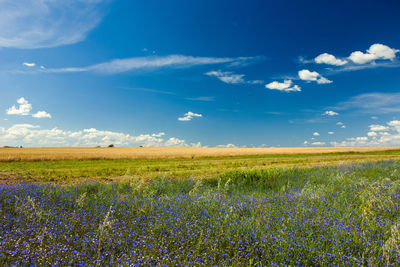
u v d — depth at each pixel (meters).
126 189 11.52
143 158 43.94
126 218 6.96
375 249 5.10
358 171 18.36
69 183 13.88
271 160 35.56
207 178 15.34
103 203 8.34
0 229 5.45
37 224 5.83
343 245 5.40
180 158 45.16
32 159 36.47
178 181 13.85
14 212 7.00
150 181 14.45
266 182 14.17
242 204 8.34
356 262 4.69
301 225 6.33
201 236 5.66
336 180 14.14
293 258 4.97
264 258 4.97
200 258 4.67
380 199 8.74
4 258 4.21
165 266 4.18
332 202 8.95
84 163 33.16
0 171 20.73
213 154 51.59
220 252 5.09
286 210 7.71
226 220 6.45
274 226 6.45
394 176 15.73
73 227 6.01
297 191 10.98
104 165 29.27
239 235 5.90
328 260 4.84
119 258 4.51
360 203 9.04
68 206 7.96
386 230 6.15
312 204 8.50
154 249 4.93
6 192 8.84
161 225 6.28
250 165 27.17
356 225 6.43
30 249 4.68
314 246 5.37
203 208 7.73
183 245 5.27
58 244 4.84
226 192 10.71
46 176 17.16
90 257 4.57
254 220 6.84
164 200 8.95
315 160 34.56
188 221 6.54
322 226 6.40
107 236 5.32
